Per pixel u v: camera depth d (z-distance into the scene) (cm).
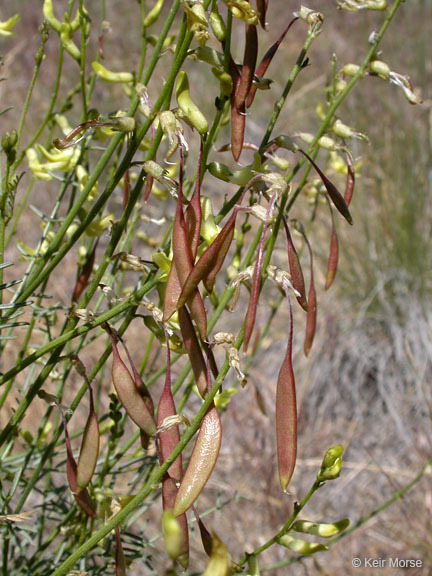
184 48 19
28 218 68
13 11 96
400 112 77
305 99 87
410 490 50
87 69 86
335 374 58
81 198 22
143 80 22
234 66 20
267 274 19
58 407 22
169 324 21
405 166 68
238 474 50
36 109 83
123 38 90
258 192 21
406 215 63
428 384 57
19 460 31
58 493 28
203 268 18
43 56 25
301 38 103
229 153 75
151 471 29
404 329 60
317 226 67
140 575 41
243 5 19
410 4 100
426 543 46
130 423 48
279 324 62
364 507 50
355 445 55
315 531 21
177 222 19
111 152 22
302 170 60
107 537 25
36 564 27
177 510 18
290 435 18
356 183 67
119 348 55
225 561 15
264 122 87
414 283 61
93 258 27
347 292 63
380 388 57
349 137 26
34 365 28
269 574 45
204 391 19
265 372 59
